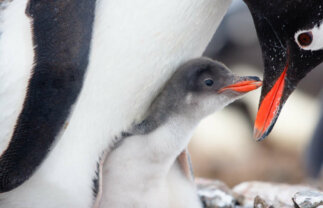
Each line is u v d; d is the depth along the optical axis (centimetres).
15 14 727
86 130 757
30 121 730
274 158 2467
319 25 759
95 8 720
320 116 2481
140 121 812
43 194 766
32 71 718
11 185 746
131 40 734
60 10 716
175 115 804
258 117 827
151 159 799
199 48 818
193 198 848
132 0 725
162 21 739
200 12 763
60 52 715
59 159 752
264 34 817
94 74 735
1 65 723
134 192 805
